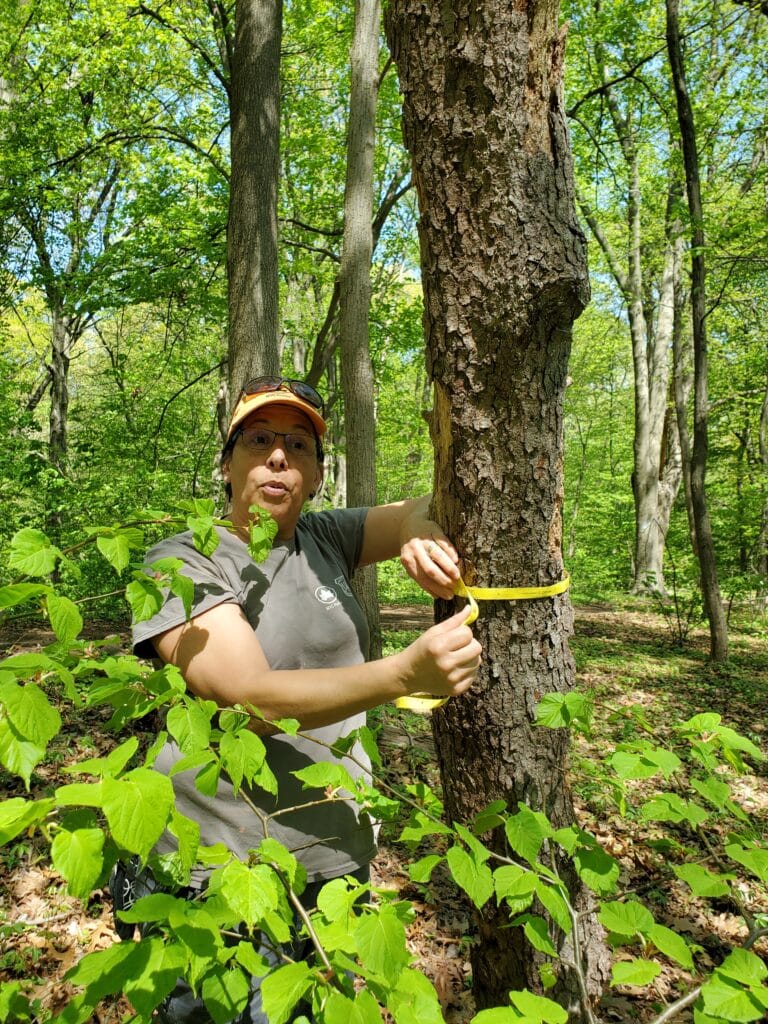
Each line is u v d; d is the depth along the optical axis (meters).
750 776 4.55
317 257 13.53
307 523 1.68
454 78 1.24
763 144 11.69
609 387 23.11
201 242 8.20
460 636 1.08
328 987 0.77
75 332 13.37
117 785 0.68
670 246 14.59
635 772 1.09
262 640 1.38
